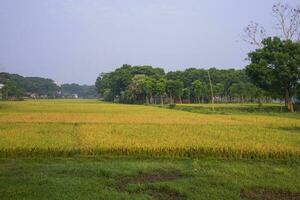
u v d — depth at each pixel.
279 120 48.59
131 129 32.88
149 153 22.39
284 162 21.05
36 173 16.05
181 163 20.08
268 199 13.46
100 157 21.50
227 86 145.62
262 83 68.75
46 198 12.38
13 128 32.50
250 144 23.81
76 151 22.03
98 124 38.38
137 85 133.62
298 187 14.73
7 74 185.62
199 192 13.80
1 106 87.06
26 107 83.62
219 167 18.45
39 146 21.86
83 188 13.73
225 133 30.70
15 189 13.29
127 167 17.73
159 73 172.50
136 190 14.11
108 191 13.53
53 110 70.56
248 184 15.02
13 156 21.20
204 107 87.25
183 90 132.12
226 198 13.15
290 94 69.44
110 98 175.25
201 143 23.84
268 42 68.62
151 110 74.19
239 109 78.00
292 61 63.88
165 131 31.52
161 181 15.53
